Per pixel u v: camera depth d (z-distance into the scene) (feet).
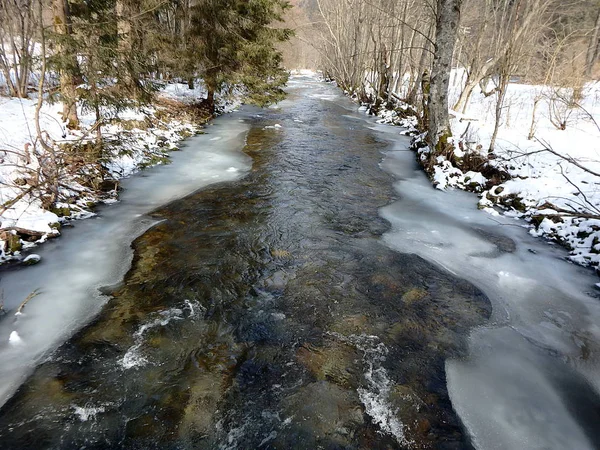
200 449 10.44
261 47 52.44
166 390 12.15
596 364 14.52
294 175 35.22
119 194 28.22
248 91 63.77
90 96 26.73
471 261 21.67
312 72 254.88
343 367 13.55
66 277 17.93
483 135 40.98
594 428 11.94
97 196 26.68
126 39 32.73
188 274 18.70
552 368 14.23
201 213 25.99
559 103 48.49
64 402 11.59
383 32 87.81
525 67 60.59
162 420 11.17
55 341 14.01
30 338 14.05
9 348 13.53
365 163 40.73
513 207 29.14
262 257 20.75
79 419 11.09
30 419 11.02
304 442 10.75
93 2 28.32
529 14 57.16
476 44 65.16
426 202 30.60
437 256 22.07
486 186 32.96
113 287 17.46
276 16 55.31
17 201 21.52
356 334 15.29
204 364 13.29
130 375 12.66
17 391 11.89
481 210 29.25
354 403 12.08
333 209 28.02
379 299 17.69
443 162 36.55
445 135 37.96
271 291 17.76
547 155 33.35
